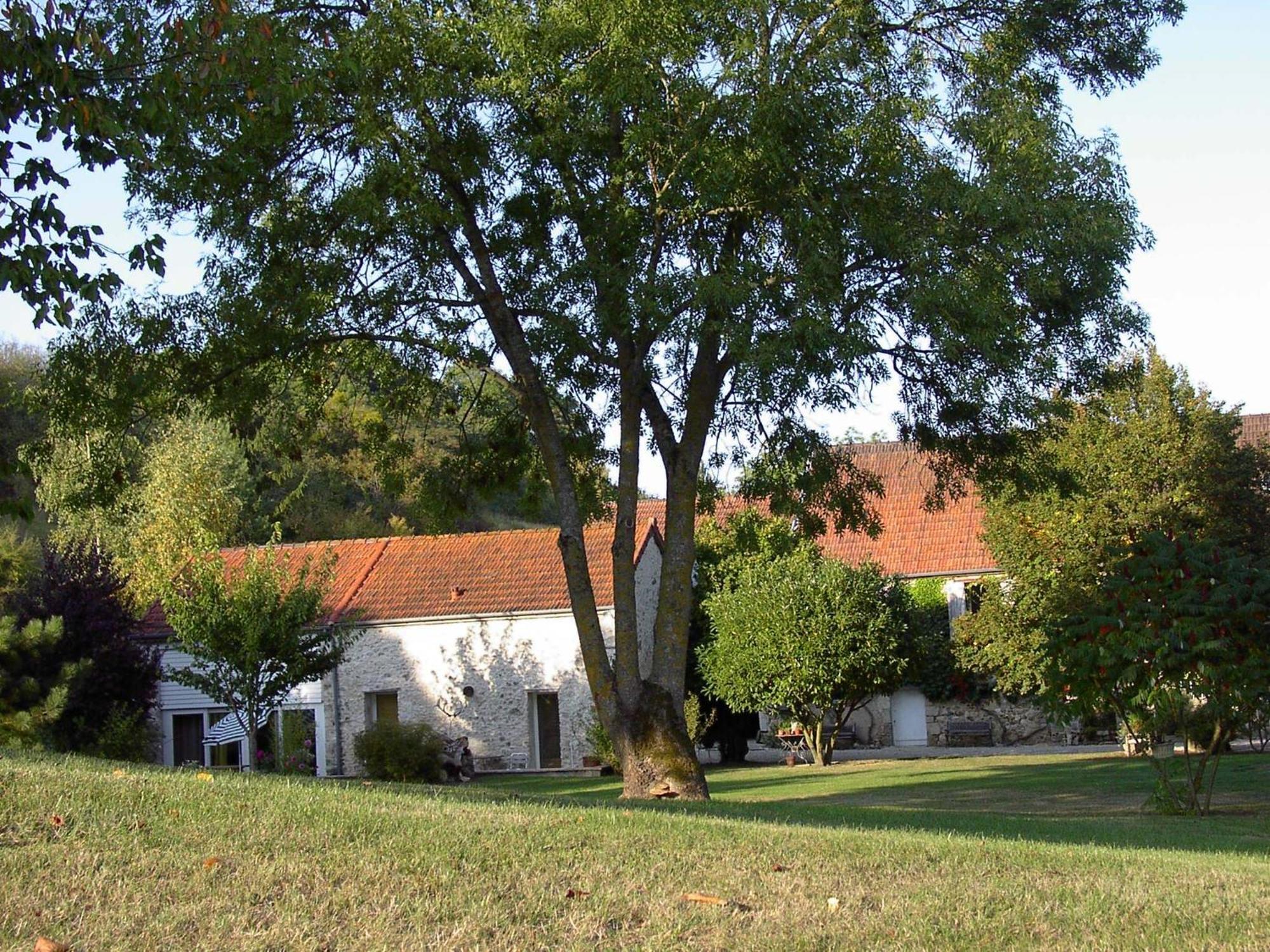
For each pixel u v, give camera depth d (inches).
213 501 1713.8
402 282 643.5
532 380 643.5
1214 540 679.7
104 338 607.2
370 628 1363.2
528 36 562.6
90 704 1039.6
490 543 1467.8
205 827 314.2
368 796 390.3
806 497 686.5
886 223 562.3
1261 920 290.7
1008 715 1486.2
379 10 578.6
